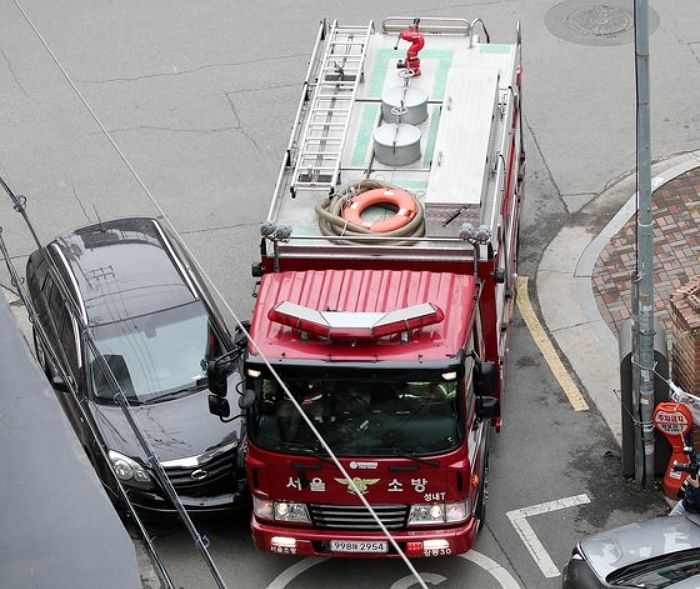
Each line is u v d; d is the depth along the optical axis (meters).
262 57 45.38
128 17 48.25
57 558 14.16
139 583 13.76
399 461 24.33
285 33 46.53
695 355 26.67
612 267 35.44
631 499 28.33
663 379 26.98
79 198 39.50
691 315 26.70
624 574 23.33
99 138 42.03
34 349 33.94
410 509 24.94
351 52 32.25
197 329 30.38
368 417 24.27
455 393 23.94
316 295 25.22
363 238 26.31
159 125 42.50
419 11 46.72
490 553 27.30
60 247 32.62
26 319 35.34
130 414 26.42
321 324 23.67
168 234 33.16
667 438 27.11
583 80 43.06
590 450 29.77
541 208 37.88
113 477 27.59
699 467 24.80
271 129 42.03
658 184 38.16
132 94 44.06
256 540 25.88
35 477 15.35
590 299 34.44
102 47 46.62
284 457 24.64
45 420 16.22
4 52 46.62
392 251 26.33
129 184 40.00
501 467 29.48
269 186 39.62
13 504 14.96
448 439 24.27
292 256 26.66
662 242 35.94
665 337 27.86
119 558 14.09
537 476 29.17
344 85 31.23
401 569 27.03
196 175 40.25
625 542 24.16
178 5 48.78
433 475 24.45
